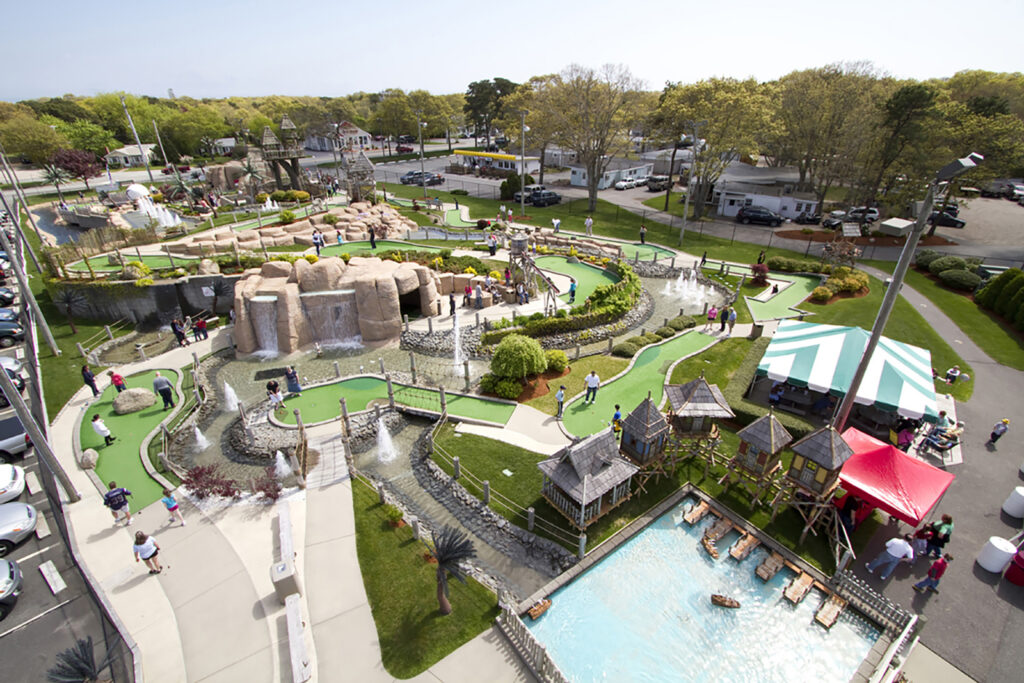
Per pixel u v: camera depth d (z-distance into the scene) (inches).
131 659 551.2
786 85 2487.7
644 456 784.3
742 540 712.4
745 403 981.8
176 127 4579.2
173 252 1765.5
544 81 2837.1
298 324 1275.8
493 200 3002.0
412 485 847.1
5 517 733.3
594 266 1833.2
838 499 738.8
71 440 967.0
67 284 1448.1
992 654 570.9
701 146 2183.8
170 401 1067.3
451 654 558.6
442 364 1211.9
